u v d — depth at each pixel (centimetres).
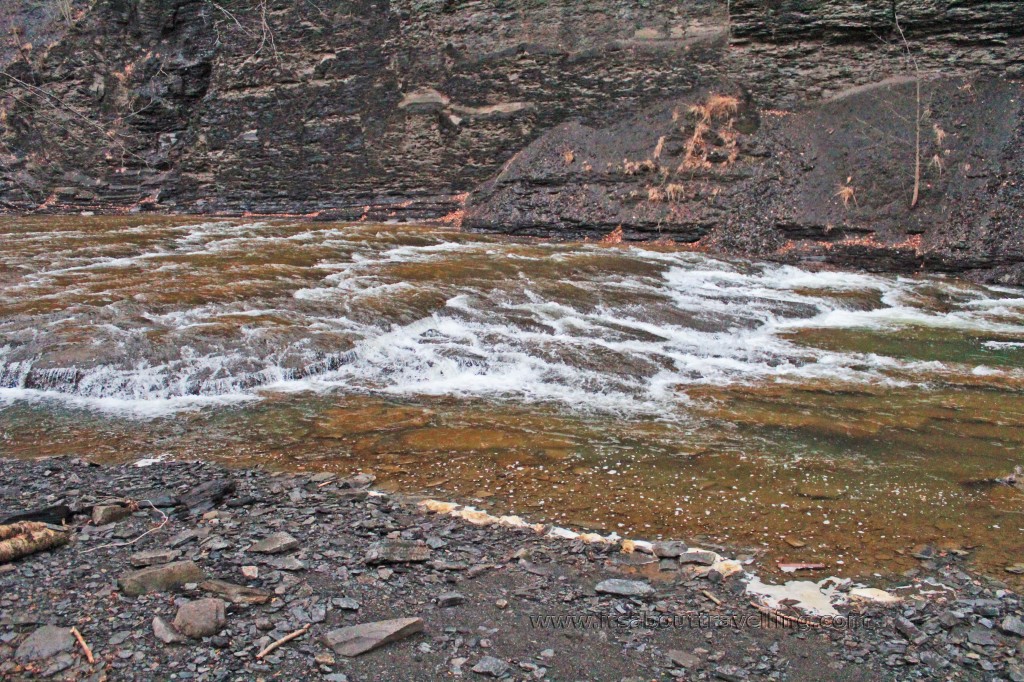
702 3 1834
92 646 410
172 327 1023
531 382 934
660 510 622
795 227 1623
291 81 2144
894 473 695
